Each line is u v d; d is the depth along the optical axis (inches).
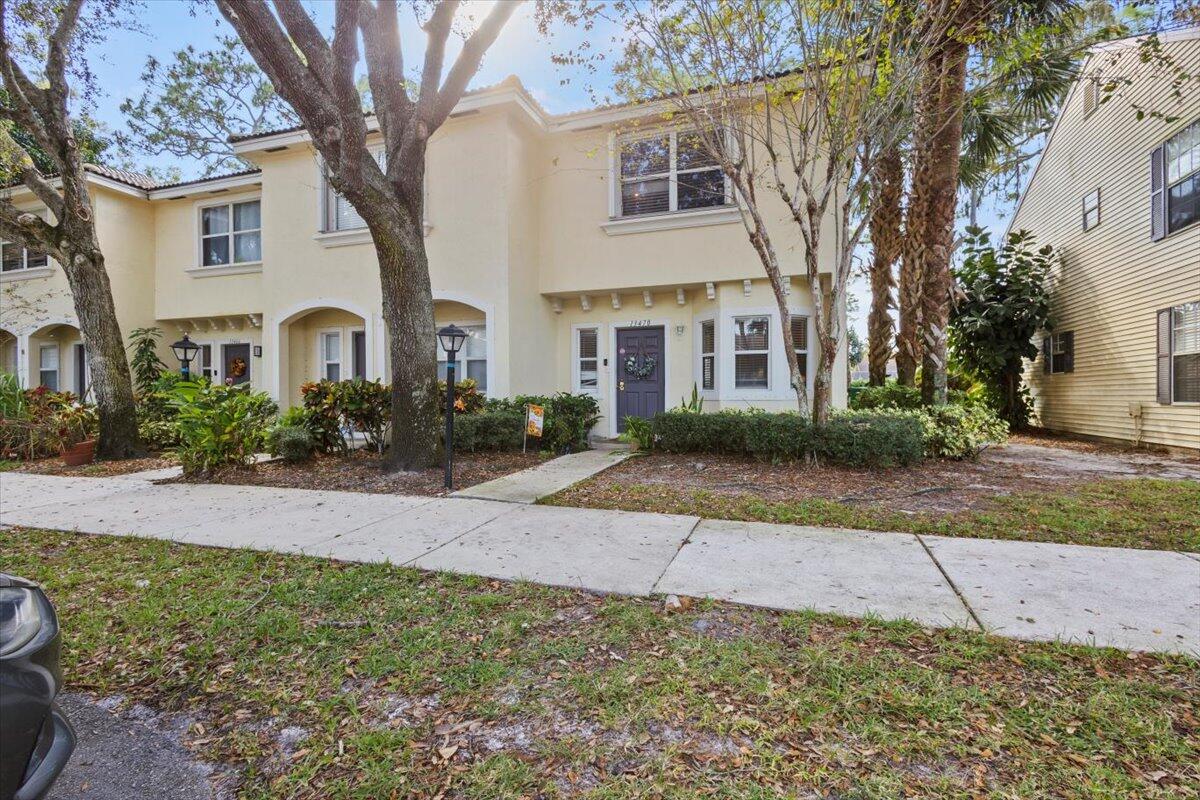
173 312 548.1
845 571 150.6
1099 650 107.2
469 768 82.2
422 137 277.3
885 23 258.1
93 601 142.2
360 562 165.6
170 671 110.4
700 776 79.0
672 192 406.6
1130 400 402.6
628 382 446.9
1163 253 366.3
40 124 349.1
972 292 499.5
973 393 511.8
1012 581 141.6
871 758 81.7
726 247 391.9
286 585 148.3
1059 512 203.9
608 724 90.5
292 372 487.8
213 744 90.1
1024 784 75.7
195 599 141.6
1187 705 91.6
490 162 401.1
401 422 295.6
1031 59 271.6
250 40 227.9
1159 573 145.6
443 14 256.8
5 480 309.6
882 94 254.5
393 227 273.6
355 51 240.7
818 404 291.6
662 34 268.8
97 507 240.7
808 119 286.4
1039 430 528.7
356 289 443.5
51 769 67.4
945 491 239.8
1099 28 301.4
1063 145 494.6
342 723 93.7
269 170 470.0
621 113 393.7
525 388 418.9
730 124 295.4
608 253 422.6
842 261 287.4
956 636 113.8
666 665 106.2
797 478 269.7
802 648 111.0
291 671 109.3
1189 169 342.0
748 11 250.2
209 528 204.8
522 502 234.1
